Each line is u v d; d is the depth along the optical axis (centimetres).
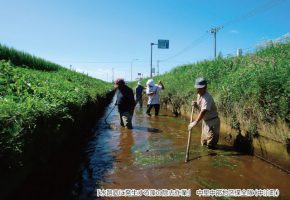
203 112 668
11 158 315
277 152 573
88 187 495
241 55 1137
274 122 575
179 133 927
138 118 1265
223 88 834
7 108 388
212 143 712
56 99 618
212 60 1406
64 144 579
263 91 611
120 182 514
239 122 713
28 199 387
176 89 1393
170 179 526
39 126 415
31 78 888
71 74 2141
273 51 924
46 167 461
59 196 460
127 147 751
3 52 1452
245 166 588
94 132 948
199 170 569
